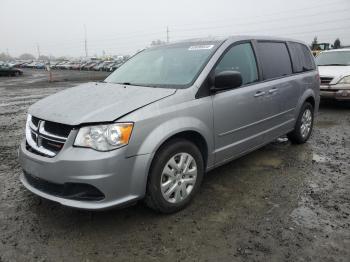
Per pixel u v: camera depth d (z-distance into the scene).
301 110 5.88
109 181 3.03
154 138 3.24
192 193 3.77
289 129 5.65
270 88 4.85
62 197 3.16
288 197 4.01
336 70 9.61
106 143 3.04
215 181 4.48
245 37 4.71
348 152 5.76
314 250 2.98
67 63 67.81
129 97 3.49
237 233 3.24
